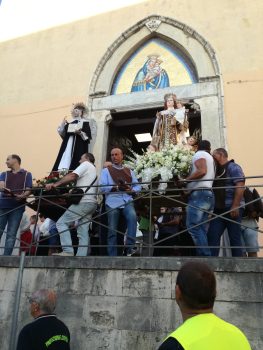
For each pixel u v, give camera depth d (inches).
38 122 375.6
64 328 117.0
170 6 366.9
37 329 112.2
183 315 74.2
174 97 278.5
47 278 174.2
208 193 177.0
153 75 356.8
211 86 323.6
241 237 192.1
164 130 258.7
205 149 196.7
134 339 150.1
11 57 423.5
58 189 209.2
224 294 145.2
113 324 155.3
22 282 177.6
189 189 173.8
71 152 269.3
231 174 188.5
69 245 183.5
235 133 300.8
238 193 174.9
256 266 144.5
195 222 174.6
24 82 402.0
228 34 335.9
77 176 205.2
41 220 316.8
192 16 354.0
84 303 163.3
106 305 159.8
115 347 151.4
